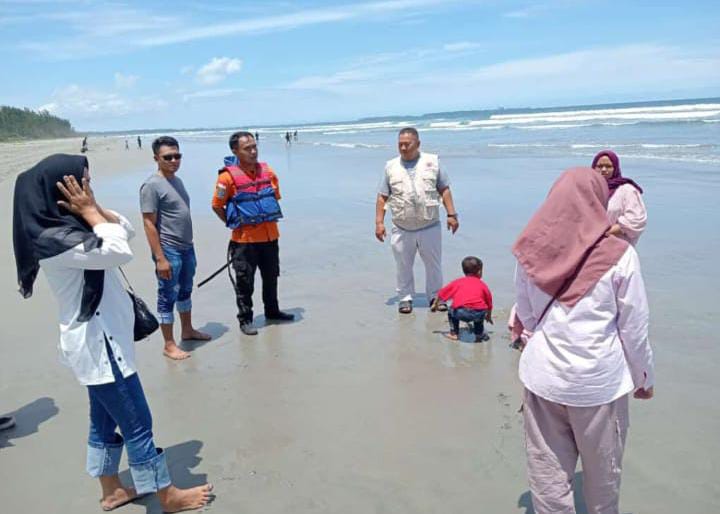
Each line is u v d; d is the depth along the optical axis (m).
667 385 4.62
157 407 4.74
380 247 9.75
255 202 6.07
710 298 6.43
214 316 6.89
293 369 5.35
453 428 4.20
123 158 42.59
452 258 8.66
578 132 36.19
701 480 3.46
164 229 5.61
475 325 5.79
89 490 3.70
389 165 6.62
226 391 4.97
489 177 17.03
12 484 3.78
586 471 2.78
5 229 12.10
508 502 3.38
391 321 6.48
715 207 10.85
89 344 3.11
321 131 98.25
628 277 2.54
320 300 7.30
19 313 7.11
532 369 2.77
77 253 2.93
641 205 4.58
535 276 2.69
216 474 3.79
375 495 3.51
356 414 4.47
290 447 4.07
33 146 77.00
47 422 4.55
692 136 26.78
